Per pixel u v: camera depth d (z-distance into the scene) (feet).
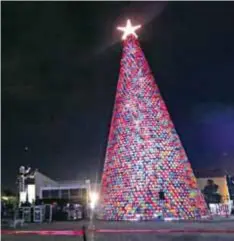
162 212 96.07
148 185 98.22
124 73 111.96
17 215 105.40
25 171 155.63
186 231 59.41
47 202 139.03
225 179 144.46
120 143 104.58
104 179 107.96
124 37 115.75
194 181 104.27
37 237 56.49
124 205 98.94
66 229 70.69
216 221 88.74
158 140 102.37
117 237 52.75
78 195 156.46
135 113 105.60
